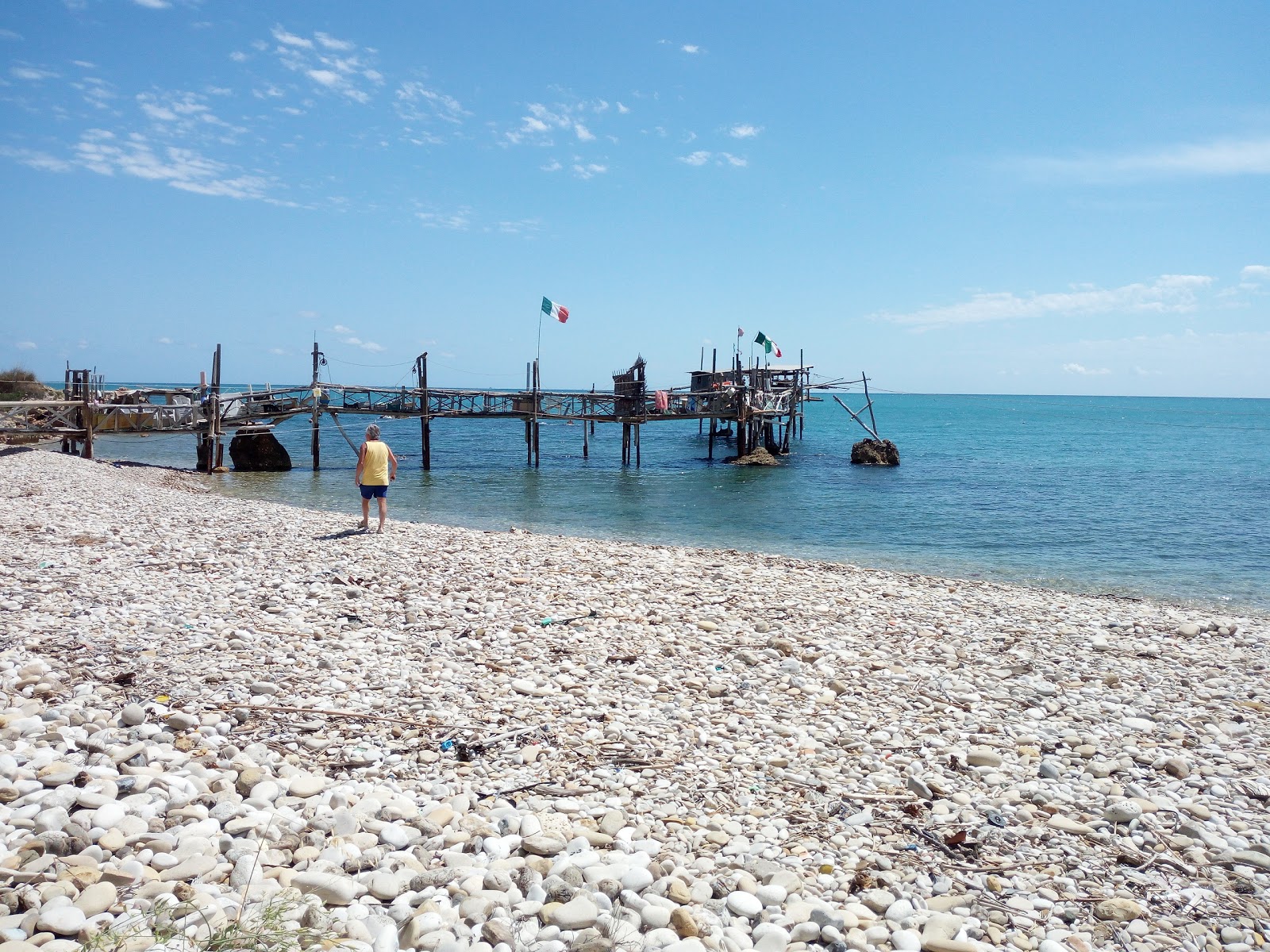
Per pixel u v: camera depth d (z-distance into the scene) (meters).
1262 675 10.52
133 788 5.65
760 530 25.08
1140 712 8.99
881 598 13.95
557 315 39.25
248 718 7.25
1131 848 6.07
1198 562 20.69
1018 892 5.45
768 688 9.18
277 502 28.55
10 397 45.88
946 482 38.84
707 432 80.19
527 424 43.59
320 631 9.84
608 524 26.02
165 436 62.53
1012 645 11.41
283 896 4.55
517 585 13.03
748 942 4.67
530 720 7.79
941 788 6.86
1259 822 6.54
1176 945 4.95
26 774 5.64
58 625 9.13
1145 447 67.00
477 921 4.58
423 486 35.41
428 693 8.26
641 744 7.44
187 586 11.52
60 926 4.02
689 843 5.79
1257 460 52.81
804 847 5.84
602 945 4.38
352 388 39.28
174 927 4.10
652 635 10.83
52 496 20.45
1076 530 25.38
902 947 4.70
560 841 5.57
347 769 6.54
